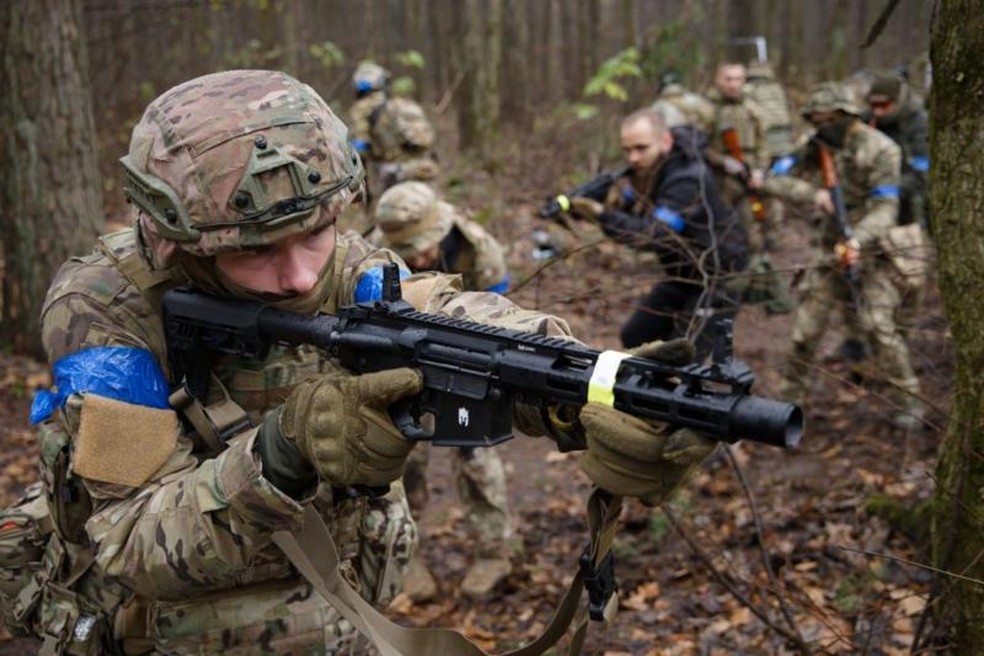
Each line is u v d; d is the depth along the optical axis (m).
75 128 5.69
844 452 4.65
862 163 4.86
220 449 1.68
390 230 3.47
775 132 8.29
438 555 4.21
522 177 11.37
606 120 12.66
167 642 1.74
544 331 1.63
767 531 3.99
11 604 1.94
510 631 3.59
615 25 19.11
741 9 12.15
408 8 19.73
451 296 1.77
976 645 2.24
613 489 1.29
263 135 1.48
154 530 1.51
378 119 6.68
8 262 5.81
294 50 13.30
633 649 3.36
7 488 4.57
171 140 1.50
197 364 1.68
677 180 4.29
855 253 4.56
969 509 2.21
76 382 1.60
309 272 1.56
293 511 1.47
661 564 3.85
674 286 4.46
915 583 3.39
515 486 4.83
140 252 1.63
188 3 9.47
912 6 11.59
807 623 3.25
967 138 2.14
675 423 1.24
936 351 4.71
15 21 5.47
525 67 16.56
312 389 1.45
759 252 6.68
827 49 17.86
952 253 2.21
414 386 1.42
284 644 1.76
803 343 4.87
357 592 1.86
